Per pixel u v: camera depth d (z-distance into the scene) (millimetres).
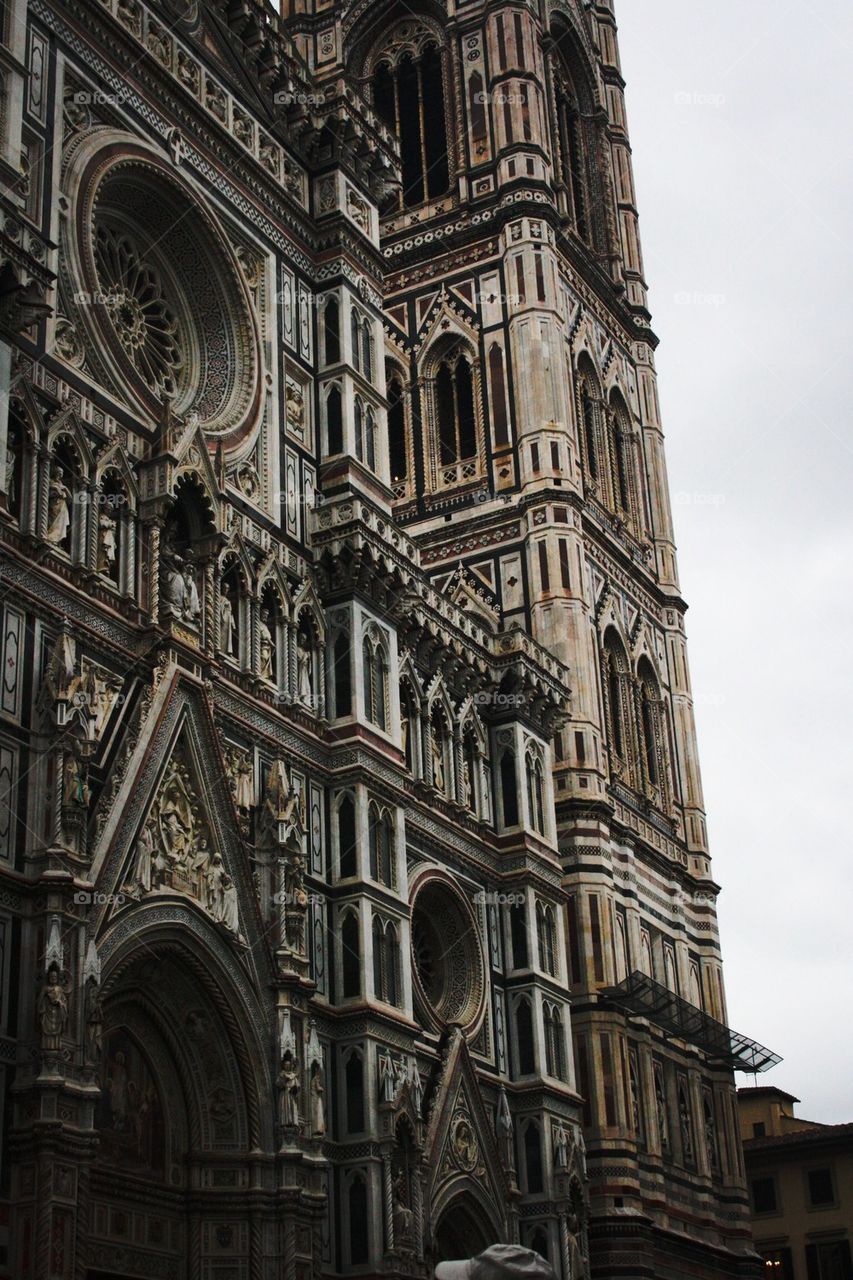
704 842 83125
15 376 44094
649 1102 69562
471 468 80875
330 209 62406
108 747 44000
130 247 54562
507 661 66188
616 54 102188
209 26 58250
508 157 85312
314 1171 46531
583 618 75750
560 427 79500
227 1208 44688
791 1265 98750
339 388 59875
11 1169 37719
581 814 71688
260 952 47219
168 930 44219
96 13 51750
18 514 43375
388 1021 51375
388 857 54500
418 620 60469
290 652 53562
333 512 57281
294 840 49594
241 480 54188
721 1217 73500
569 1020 63250
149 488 48188
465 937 60031
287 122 62188
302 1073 47312
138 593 46969
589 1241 64250
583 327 86312
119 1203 42375
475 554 78562
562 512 77375
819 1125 116375
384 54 93250
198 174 56062
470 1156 54969
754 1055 75062
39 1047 38594
